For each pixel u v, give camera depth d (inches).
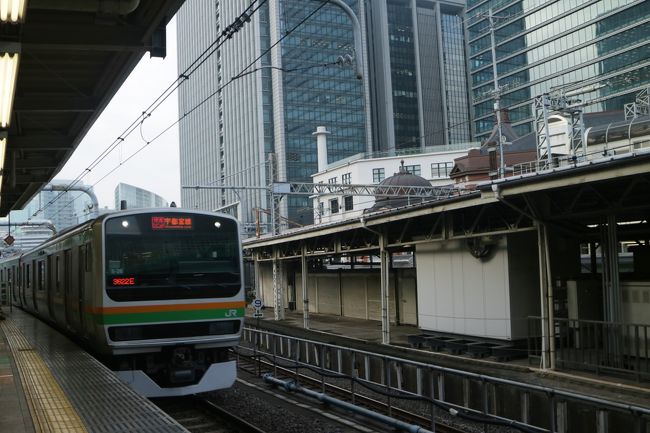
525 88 3700.8
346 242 1048.2
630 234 724.0
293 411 462.9
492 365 647.8
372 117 4891.7
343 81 4097.0
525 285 704.4
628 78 3105.3
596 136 1252.5
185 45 5319.9
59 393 325.4
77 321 494.3
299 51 3934.5
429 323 823.1
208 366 455.8
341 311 1336.1
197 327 444.5
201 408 468.8
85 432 253.4
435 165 2741.1
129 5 319.9
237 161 4325.8
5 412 285.4
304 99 3969.0
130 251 431.2
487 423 342.0
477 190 629.9
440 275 803.4
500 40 3875.5
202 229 455.8
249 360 737.0
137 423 267.3
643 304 562.9
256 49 3919.8
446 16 5187.0
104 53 470.0
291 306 1568.7
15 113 606.9
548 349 592.4
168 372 438.3
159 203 1814.7
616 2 3166.8
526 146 2172.7
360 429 401.7
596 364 548.7
